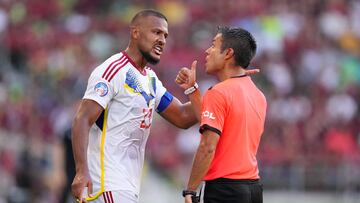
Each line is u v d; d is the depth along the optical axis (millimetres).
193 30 67000
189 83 23984
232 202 22172
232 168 22172
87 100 22500
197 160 21891
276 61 64312
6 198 49344
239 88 22469
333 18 70500
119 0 72812
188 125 24797
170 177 53844
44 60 65125
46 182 50188
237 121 22234
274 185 53469
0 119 58656
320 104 61750
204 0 70875
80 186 21891
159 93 24406
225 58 22750
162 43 23391
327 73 64750
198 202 22109
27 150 51156
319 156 55812
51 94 60562
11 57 67562
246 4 70188
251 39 22859
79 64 64250
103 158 22766
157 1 71312
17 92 61875
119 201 22625
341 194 53438
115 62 22969
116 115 22844
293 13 70438
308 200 53281
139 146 23391
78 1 73625
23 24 70125
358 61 67562
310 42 67562
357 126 61344
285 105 60281
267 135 57719
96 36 67625
